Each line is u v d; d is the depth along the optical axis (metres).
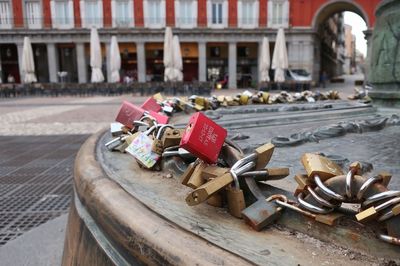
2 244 3.33
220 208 1.31
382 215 0.98
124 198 1.42
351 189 1.02
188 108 4.14
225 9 39.66
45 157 7.00
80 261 1.60
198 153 1.33
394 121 3.14
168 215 1.26
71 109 18.02
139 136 1.87
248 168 1.26
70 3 39.66
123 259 1.30
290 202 1.18
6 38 40.12
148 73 42.94
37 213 4.09
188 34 39.66
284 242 1.08
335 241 1.06
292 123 3.37
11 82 38.81
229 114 3.99
